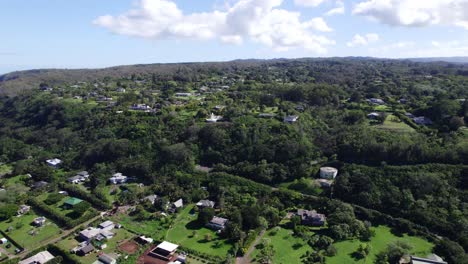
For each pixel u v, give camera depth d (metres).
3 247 79.75
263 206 92.44
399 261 71.62
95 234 82.31
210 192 105.62
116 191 109.31
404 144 109.19
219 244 78.50
